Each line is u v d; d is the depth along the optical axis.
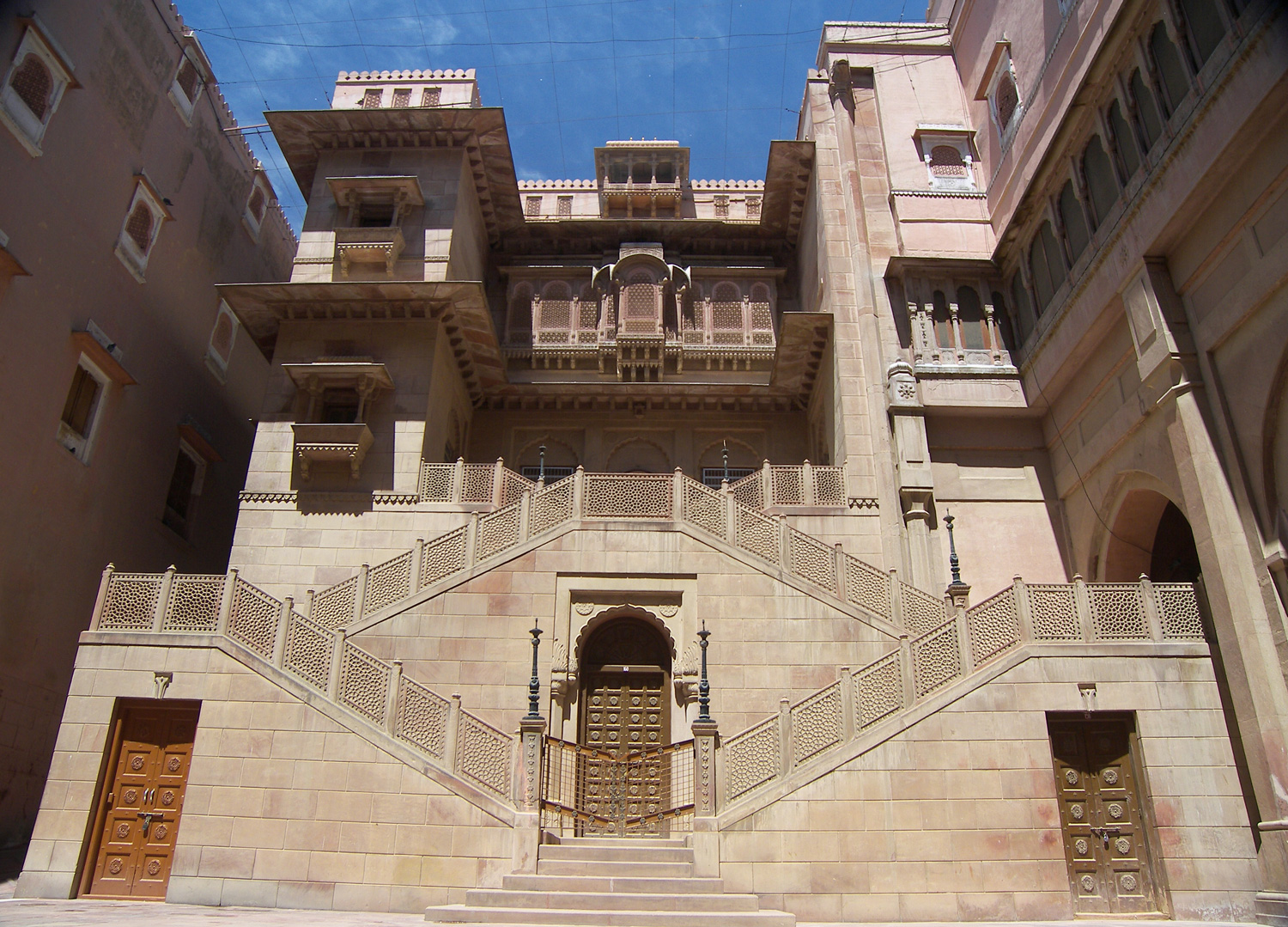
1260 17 11.47
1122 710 11.57
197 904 11.11
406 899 11.02
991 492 18.64
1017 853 10.98
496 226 25.42
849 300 20.73
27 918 8.91
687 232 26.00
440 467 18.56
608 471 23.83
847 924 10.48
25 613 16.77
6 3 16.53
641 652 15.59
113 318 19.70
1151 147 14.23
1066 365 17.30
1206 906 10.64
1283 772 10.80
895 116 22.88
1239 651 11.64
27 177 16.98
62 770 12.08
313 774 11.78
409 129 22.23
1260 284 12.01
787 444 23.84
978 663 11.98
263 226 27.45
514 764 11.60
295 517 18.14
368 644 14.80
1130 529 16.52
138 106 20.62
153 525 21.19
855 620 14.94
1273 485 11.85
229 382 25.12
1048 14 18.56
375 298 19.75
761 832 11.13
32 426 17.03
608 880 10.38
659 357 23.84
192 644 12.64
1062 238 17.28
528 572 15.28
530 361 24.41
